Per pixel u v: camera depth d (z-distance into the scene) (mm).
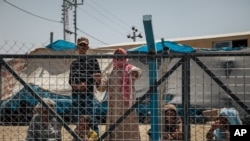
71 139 4734
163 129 4363
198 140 4426
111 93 4590
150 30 4047
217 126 4406
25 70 4543
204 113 4344
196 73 4309
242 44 15477
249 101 4246
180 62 4211
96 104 4680
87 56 4309
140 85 4625
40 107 4414
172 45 9672
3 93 4406
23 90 4453
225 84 4281
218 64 4422
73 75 4566
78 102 4500
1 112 4422
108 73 4719
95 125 4617
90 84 4562
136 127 4508
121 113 4562
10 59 4418
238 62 4441
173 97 4445
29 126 4445
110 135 4508
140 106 4344
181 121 4316
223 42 15805
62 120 4371
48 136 4434
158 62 4285
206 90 4457
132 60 4625
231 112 4328
